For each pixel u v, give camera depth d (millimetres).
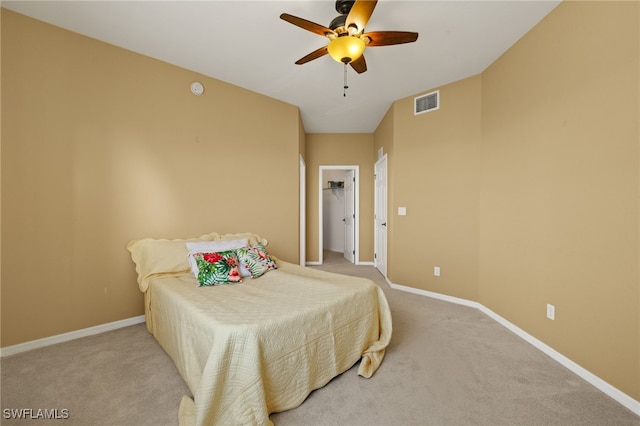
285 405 1532
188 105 3016
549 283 2174
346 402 1624
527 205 2410
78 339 2355
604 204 1760
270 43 2555
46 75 2221
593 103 1826
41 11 2107
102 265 2496
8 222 2088
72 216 2346
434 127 3469
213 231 3219
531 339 2342
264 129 3686
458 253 3279
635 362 1587
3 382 1775
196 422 1299
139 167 2693
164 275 2508
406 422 1476
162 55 2744
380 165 4812
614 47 1691
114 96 2549
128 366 1956
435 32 2383
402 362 2047
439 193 3432
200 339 1559
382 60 2830
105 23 2258
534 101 2324
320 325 1729
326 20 2242
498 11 2135
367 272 4848
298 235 4074
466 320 2801
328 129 5320
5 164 2066
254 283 2277
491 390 1736
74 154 2348
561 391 1737
